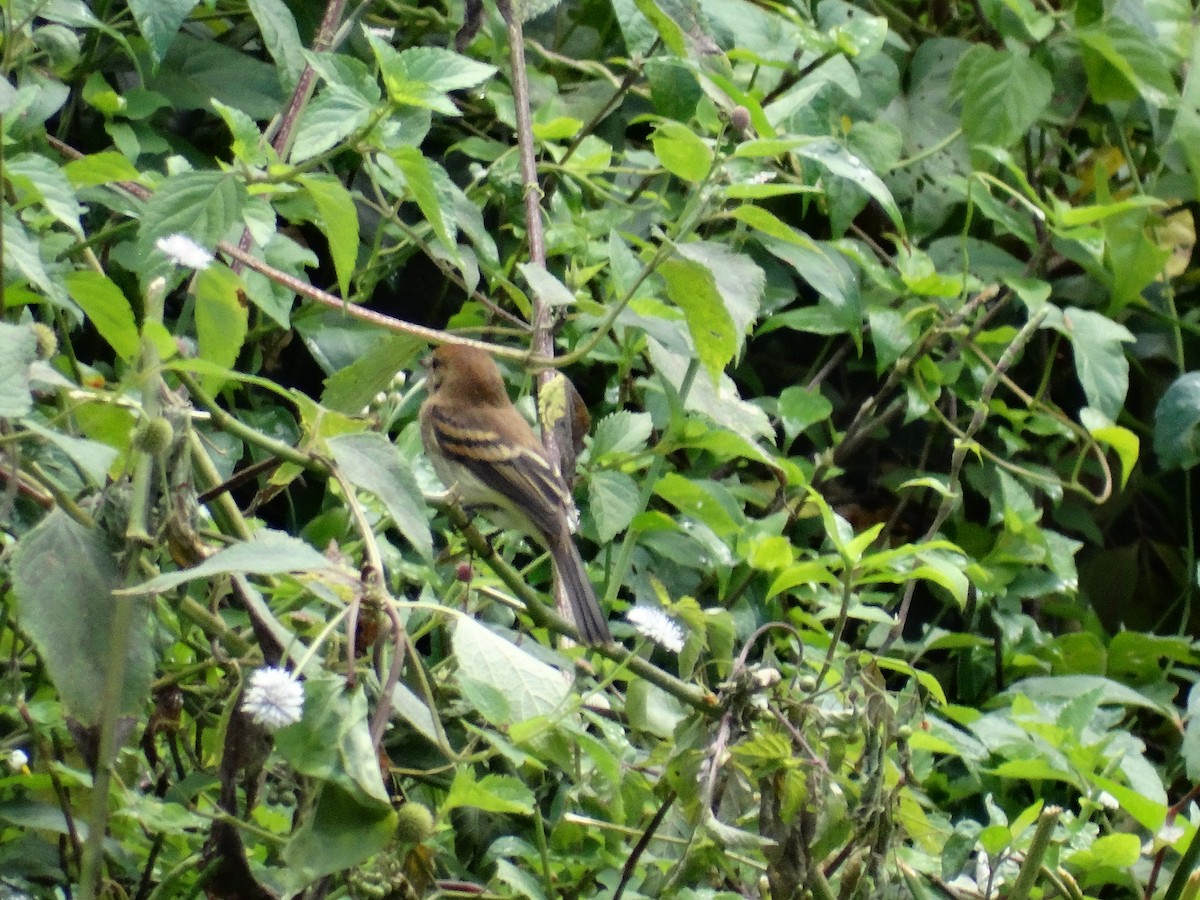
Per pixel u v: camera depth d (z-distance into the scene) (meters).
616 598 9.34
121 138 8.20
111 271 8.68
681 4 8.60
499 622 7.59
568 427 8.03
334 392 6.85
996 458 10.34
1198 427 11.51
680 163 6.42
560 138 9.66
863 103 11.16
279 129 7.76
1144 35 11.23
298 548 4.38
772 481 10.61
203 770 6.06
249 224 6.21
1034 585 10.36
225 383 7.90
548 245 9.04
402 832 4.71
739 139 8.48
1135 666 10.77
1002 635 10.30
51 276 5.82
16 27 6.88
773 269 10.88
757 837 5.43
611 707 7.02
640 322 6.88
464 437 8.11
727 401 7.70
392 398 7.67
